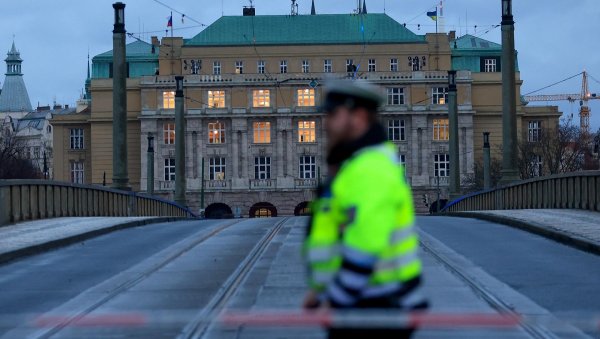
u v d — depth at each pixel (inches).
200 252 2770.7
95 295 1921.8
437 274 2186.3
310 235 682.2
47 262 2549.2
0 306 1800.0
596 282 2030.0
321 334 1462.8
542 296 1850.4
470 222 3991.1
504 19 4648.1
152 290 1988.2
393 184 652.7
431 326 1505.9
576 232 2910.9
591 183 3892.7
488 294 1856.5
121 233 3531.0
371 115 684.1
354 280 639.8
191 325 1560.0
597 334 1469.0
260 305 1748.3
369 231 634.8
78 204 4466.0
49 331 1533.0
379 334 661.3
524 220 3476.9
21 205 3683.6
